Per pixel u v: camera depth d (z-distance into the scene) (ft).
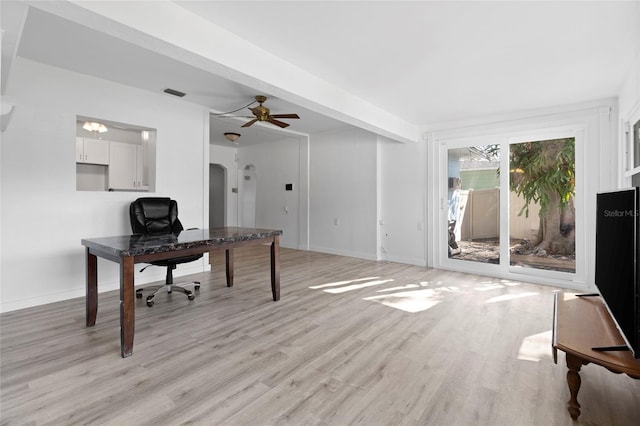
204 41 7.36
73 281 11.43
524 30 7.68
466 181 15.85
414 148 17.54
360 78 10.73
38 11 7.49
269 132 21.03
